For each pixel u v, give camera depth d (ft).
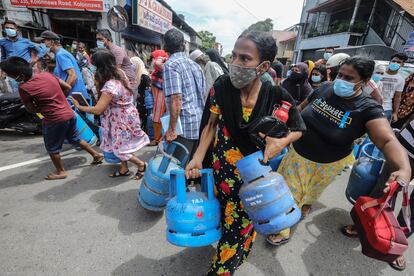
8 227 7.32
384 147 4.77
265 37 3.64
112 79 8.77
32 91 8.41
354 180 7.82
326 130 6.19
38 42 21.36
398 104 14.17
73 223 7.65
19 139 15.02
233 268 4.83
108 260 6.38
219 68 11.68
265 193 3.78
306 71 12.16
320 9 64.18
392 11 48.26
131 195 9.31
